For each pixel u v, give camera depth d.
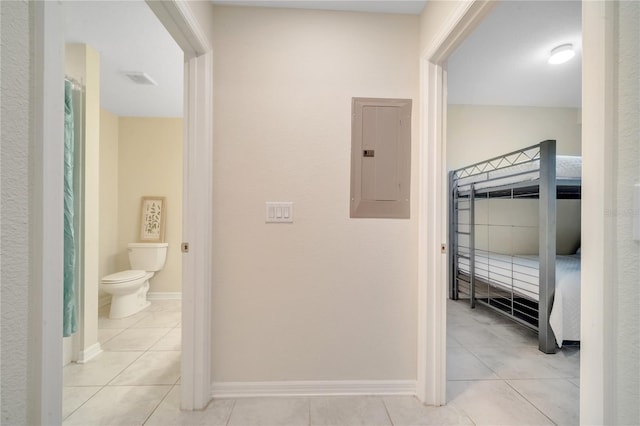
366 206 1.58
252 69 1.53
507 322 2.69
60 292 0.54
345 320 1.57
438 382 1.48
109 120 3.23
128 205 3.36
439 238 1.49
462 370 1.84
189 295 1.42
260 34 1.53
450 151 3.46
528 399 1.54
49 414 0.52
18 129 0.48
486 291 3.43
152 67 2.27
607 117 0.52
